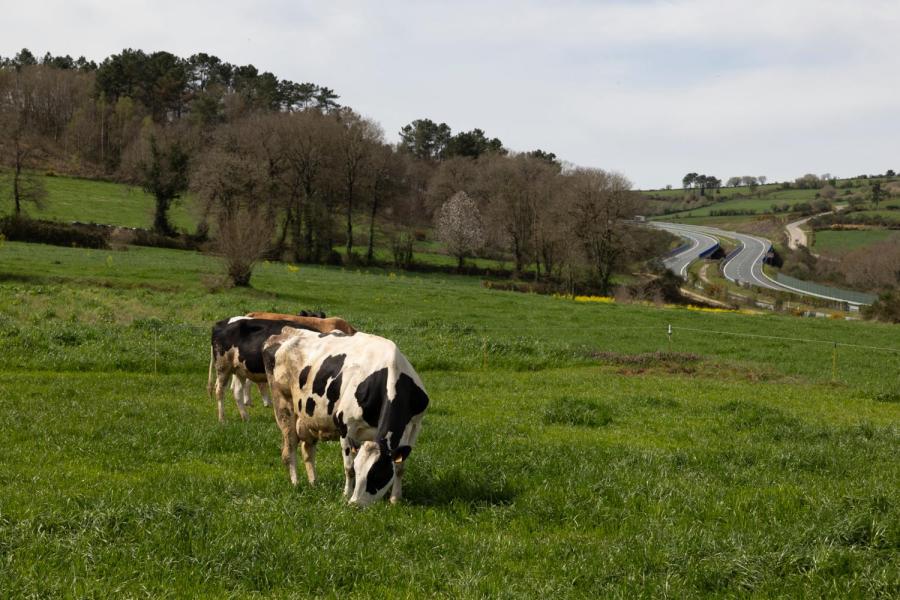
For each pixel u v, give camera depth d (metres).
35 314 29.52
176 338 26.61
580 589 7.32
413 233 93.62
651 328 39.59
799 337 39.97
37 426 13.70
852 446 14.11
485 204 109.94
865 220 193.12
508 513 9.59
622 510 9.62
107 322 29.77
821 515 9.03
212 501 9.34
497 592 7.04
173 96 166.12
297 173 90.00
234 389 16.17
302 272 62.31
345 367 10.20
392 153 102.81
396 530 8.75
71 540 7.70
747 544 8.12
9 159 84.56
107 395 17.97
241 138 92.62
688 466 12.22
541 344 30.20
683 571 7.61
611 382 24.25
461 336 31.36
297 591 6.99
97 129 151.00
